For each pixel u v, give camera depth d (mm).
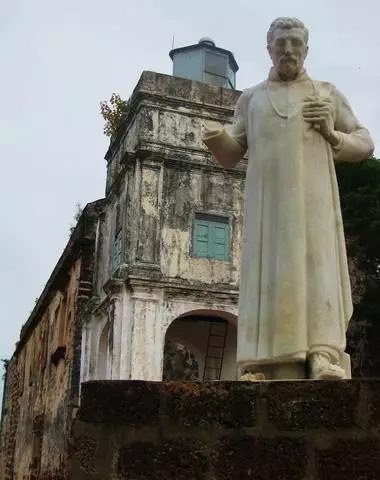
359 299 18375
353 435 3062
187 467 3080
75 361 18922
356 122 4262
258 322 3762
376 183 18516
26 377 31078
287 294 3674
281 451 3064
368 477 3012
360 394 3109
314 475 3027
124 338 15695
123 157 17359
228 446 3092
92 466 3111
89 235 19984
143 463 3090
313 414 3100
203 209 17125
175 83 17609
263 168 3959
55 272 23875
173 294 16219
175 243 16703
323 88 4199
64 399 19828
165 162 17156
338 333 3709
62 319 22438
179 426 3135
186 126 17500
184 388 3189
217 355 18469
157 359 15680
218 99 17844
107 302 17109
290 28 4125
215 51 22797
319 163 3941
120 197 17781
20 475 27875
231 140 4289
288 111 4000
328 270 3771
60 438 19625
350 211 17906
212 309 16469
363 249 17594
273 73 4207
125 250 16484
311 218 3828
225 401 3148
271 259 3801
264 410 3125
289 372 3648
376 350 17734
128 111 18469
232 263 16969
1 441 38812
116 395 3188
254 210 3936
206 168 17359
